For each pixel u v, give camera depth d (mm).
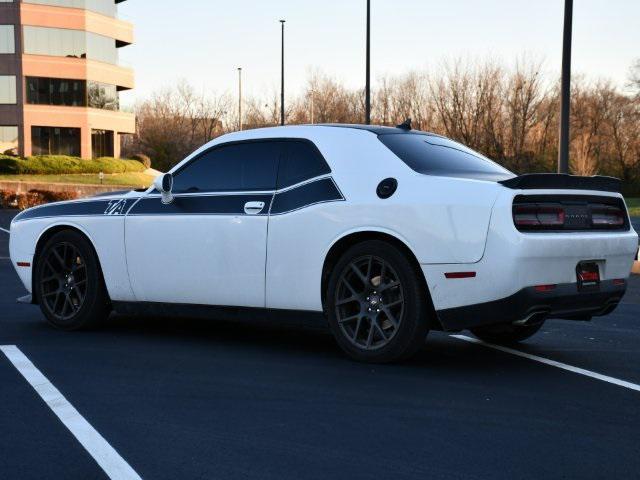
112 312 7352
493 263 4609
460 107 51375
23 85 46531
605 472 3197
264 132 5703
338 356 5383
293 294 5320
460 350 5734
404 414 3984
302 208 5277
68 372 4848
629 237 5246
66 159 45312
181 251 5758
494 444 3529
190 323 6781
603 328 6836
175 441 3541
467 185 4773
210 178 5785
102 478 3105
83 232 6227
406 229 4871
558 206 4812
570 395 4414
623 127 58594
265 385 4555
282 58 40844
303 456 3352
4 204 30453
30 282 6480
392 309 5043
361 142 5316
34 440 3553
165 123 64688
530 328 5863
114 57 51344
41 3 46875
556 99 52656
